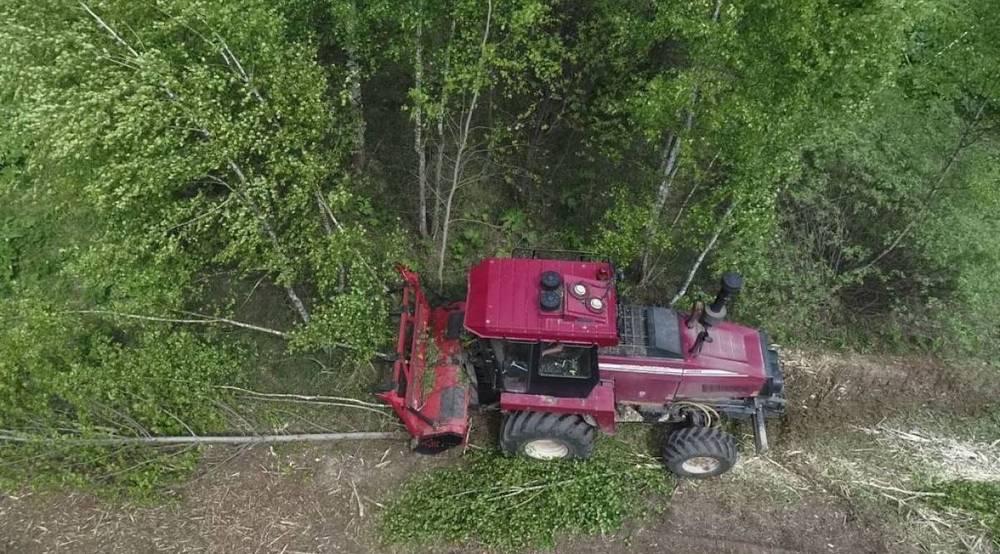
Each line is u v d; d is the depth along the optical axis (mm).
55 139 6156
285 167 6977
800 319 9852
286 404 8750
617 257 8719
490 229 11047
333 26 8883
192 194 7836
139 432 7816
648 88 7820
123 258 7000
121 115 6285
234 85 7043
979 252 9180
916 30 9258
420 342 8070
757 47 7043
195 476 7965
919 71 9438
